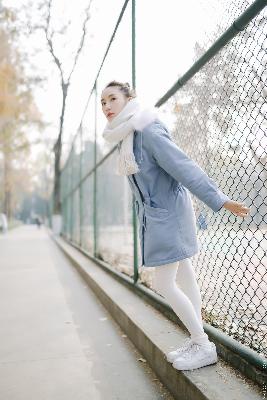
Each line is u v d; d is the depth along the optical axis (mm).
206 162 2605
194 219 2166
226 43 2219
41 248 13680
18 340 3363
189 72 2697
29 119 24438
